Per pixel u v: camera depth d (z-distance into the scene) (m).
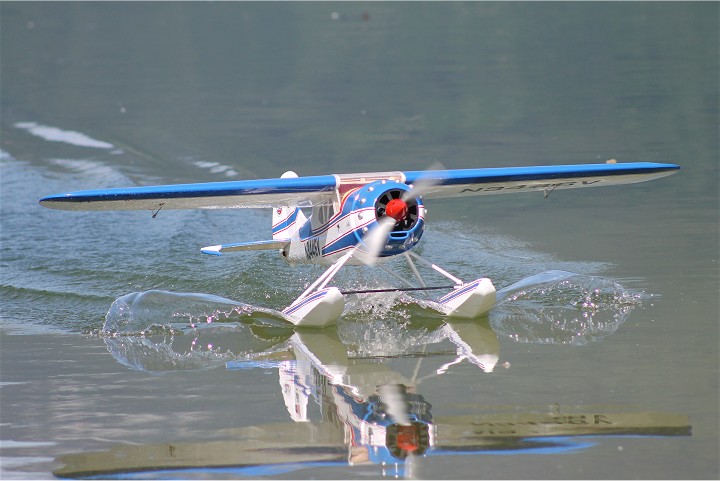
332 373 26.84
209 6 194.62
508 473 19.58
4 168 64.19
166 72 113.50
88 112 88.25
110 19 179.75
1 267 40.50
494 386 24.94
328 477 19.75
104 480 19.92
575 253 39.66
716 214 44.78
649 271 36.19
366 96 89.12
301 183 30.89
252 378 26.58
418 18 155.25
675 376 24.86
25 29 168.75
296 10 179.50
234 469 20.28
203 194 29.92
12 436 22.48
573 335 29.38
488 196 52.47
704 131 65.31
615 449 20.52
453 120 75.31
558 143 64.44
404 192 30.69
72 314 34.16
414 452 20.84
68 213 50.44
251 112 84.06
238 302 34.94
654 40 114.69
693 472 19.25
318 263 34.66
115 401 24.83
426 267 39.00
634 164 34.34
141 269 39.84
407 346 29.42
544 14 148.38
